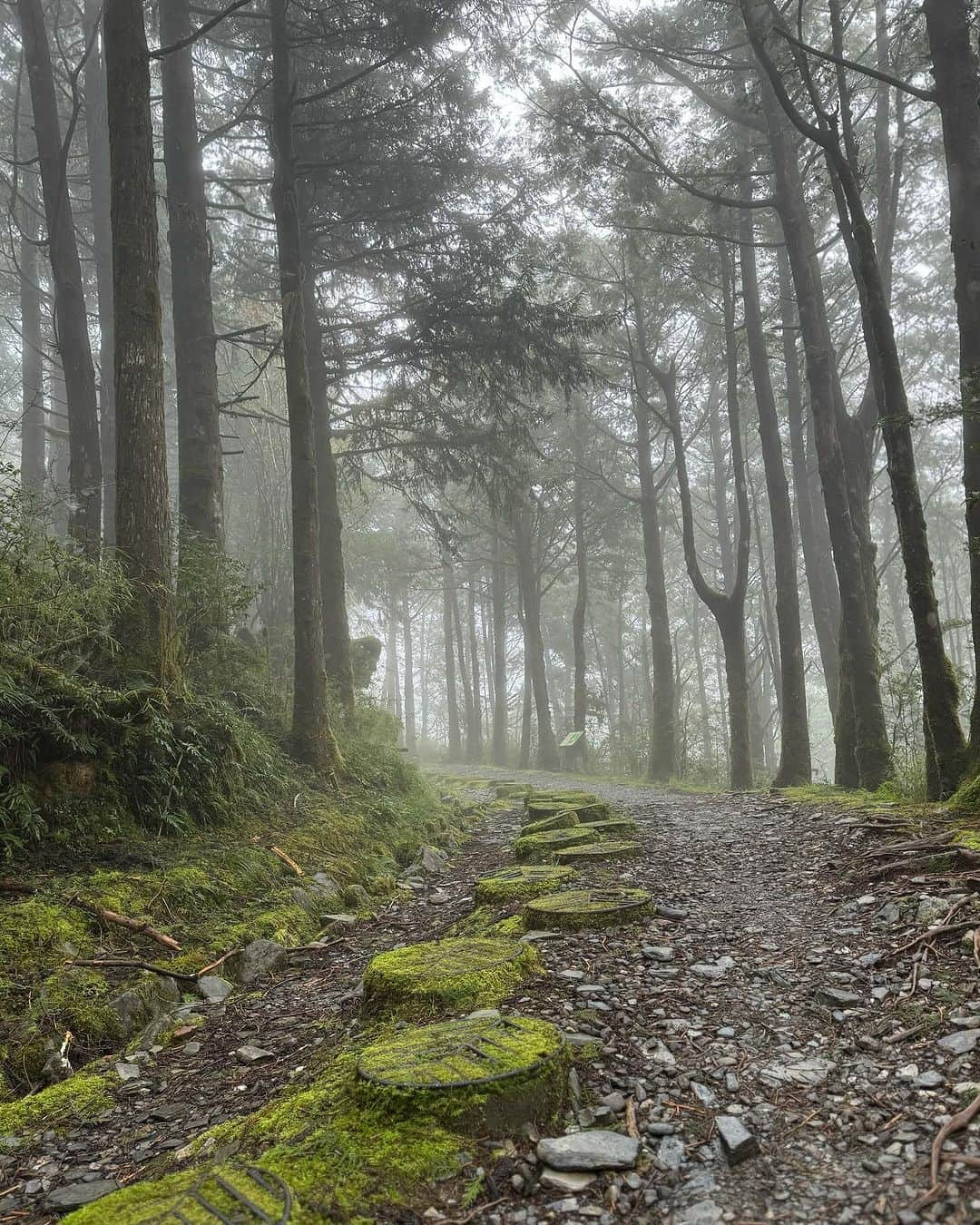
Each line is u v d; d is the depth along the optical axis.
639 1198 2.27
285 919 5.88
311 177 13.62
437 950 4.09
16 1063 3.80
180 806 6.62
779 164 13.08
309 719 9.84
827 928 4.61
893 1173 2.28
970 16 8.76
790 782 15.01
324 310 15.90
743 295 16.53
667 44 14.03
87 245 18.98
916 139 14.93
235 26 14.08
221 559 9.60
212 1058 3.86
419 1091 2.58
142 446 7.62
